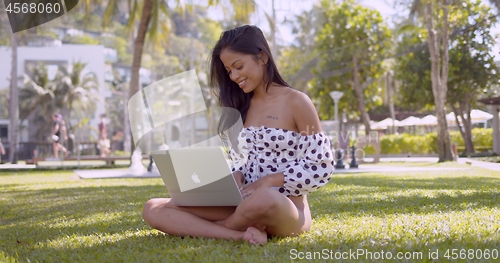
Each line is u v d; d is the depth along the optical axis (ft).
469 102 84.79
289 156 10.00
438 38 61.62
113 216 14.88
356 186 23.79
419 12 57.41
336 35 84.12
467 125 84.23
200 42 174.81
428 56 86.43
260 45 9.78
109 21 55.62
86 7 52.70
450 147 59.11
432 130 127.65
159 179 33.53
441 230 10.62
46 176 40.29
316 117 9.78
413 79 87.25
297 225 9.80
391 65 95.14
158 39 62.80
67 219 14.84
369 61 83.92
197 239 9.68
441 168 43.93
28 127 125.08
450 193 19.57
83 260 8.70
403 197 18.26
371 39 82.17
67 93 120.37
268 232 9.78
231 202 9.60
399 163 58.44
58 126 70.49
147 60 171.12
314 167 9.64
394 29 81.15
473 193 19.47
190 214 10.02
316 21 84.17
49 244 10.49
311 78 85.76
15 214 16.90
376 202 16.92
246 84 9.81
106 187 26.84
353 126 120.78
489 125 125.49
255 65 9.76
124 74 189.37
